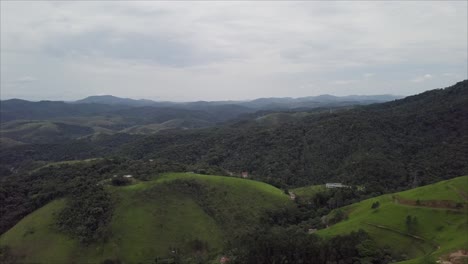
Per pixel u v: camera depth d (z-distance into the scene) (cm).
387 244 9950
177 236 12200
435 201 11131
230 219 13338
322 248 9894
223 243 12338
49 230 11594
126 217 12269
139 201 12925
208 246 12194
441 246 9275
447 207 10819
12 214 12494
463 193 11175
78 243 11275
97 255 11119
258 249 10481
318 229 12419
